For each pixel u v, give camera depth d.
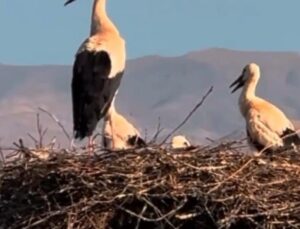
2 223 16.58
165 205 16.27
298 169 16.61
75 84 20.55
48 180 16.42
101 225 16.27
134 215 16.12
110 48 20.77
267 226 16.08
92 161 16.38
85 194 16.23
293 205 16.11
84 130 20.12
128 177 16.17
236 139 16.92
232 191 16.09
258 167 16.44
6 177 16.67
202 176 16.27
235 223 16.27
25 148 16.75
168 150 16.42
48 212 16.16
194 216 16.22
